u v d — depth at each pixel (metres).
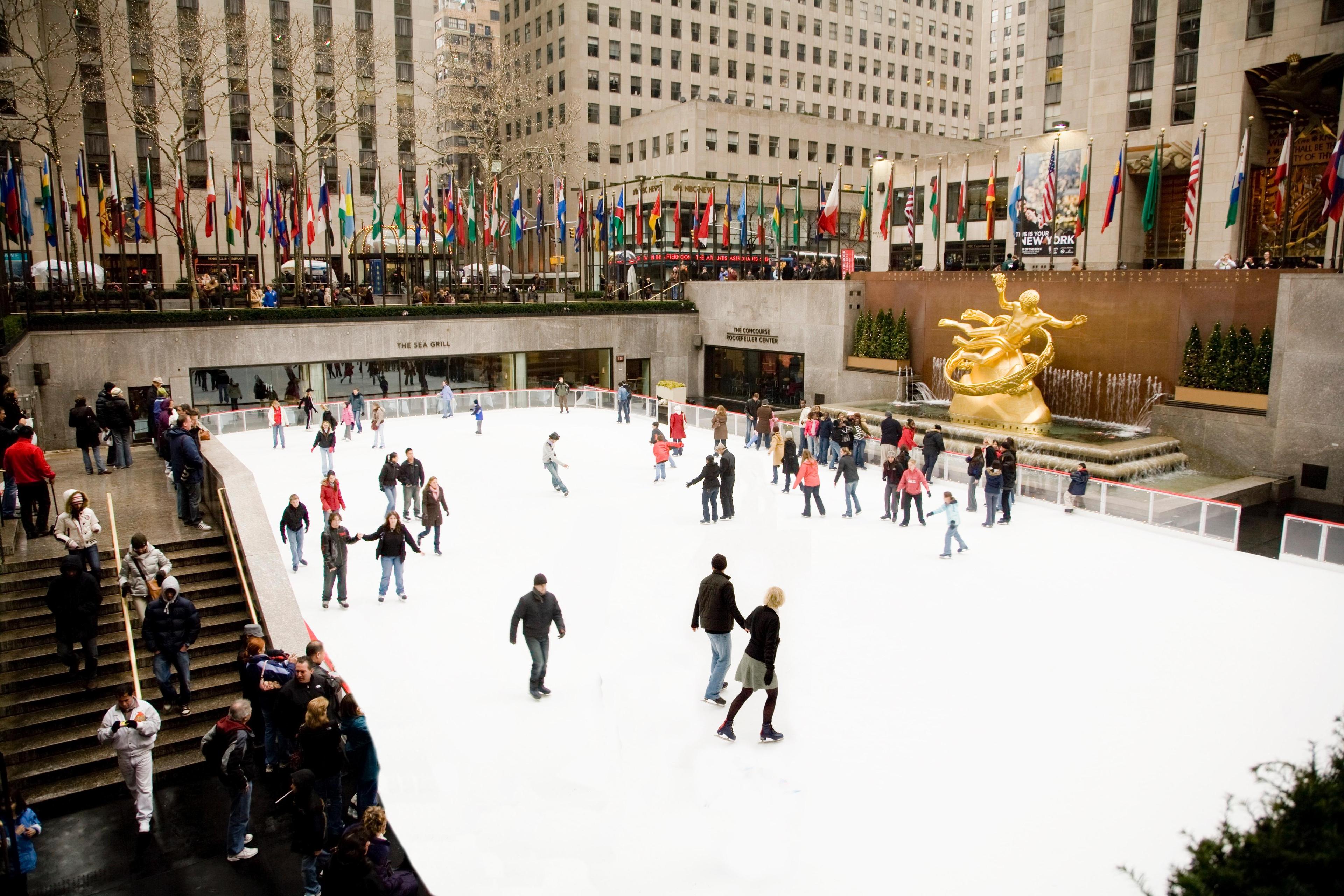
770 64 81.88
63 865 8.80
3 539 13.79
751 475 23.03
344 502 19.41
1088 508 19.47
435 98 52.00
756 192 59.09
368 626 13.03
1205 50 34.47
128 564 11.59
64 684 11.23
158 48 40.31
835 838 8.22
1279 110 33.97
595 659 11.93
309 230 34.84
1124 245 37.69
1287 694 11.03
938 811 8.61
